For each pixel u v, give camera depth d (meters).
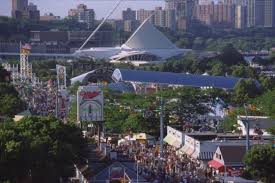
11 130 192.75
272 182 193.62
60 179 192.38
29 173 174.00
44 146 185.25
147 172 193.88
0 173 167.25
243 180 184.12
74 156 199.88
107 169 190.75
